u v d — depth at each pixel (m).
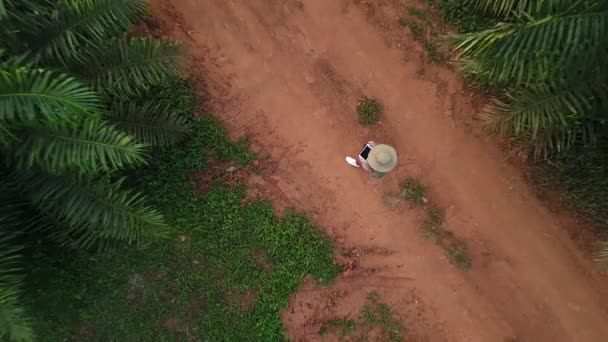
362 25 7.09
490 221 7.08
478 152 7.07
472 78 6.96
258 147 7.06
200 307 6.91
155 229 5.28
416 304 7.09
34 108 4.09
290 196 7.07
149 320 6.84
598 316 7.04
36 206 5.54
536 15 4.31
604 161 6.62
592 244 7.05
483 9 6.79
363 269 7.07
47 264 6.62
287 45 7.10
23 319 4.74
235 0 7.06
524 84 5.96
